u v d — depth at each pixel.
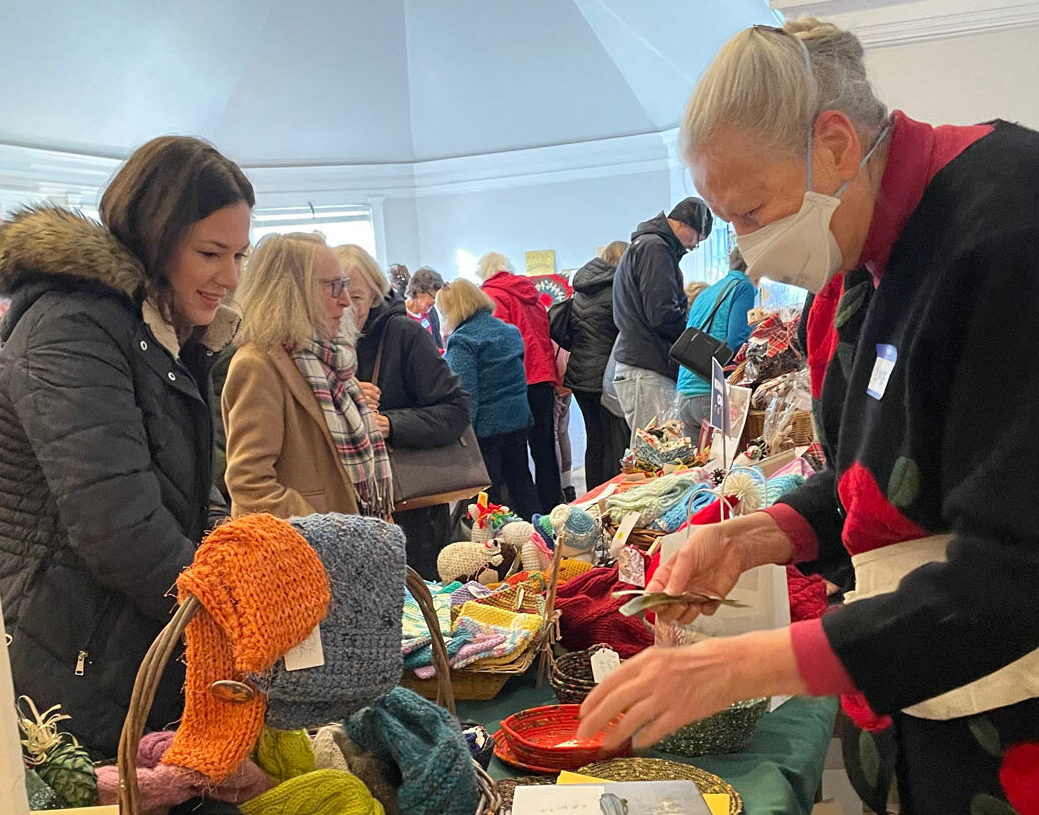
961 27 3.07
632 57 7.48
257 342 2.02
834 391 1.17
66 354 1.27
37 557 1.30
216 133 7.78
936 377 0.93
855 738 1.21
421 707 1.21
